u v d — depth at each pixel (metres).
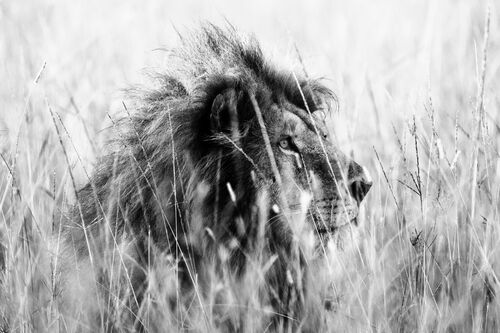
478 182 8.56
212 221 7.70
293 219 7.68
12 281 7.72
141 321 7.21
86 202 8.09
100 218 7.72
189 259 7.66
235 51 8.27
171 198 7.65
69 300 7.67
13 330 7.29
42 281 7.71
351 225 7.91
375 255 7.82
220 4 24.28
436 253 8.08
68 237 8.04
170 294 7.51
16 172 9.17
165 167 7.69
